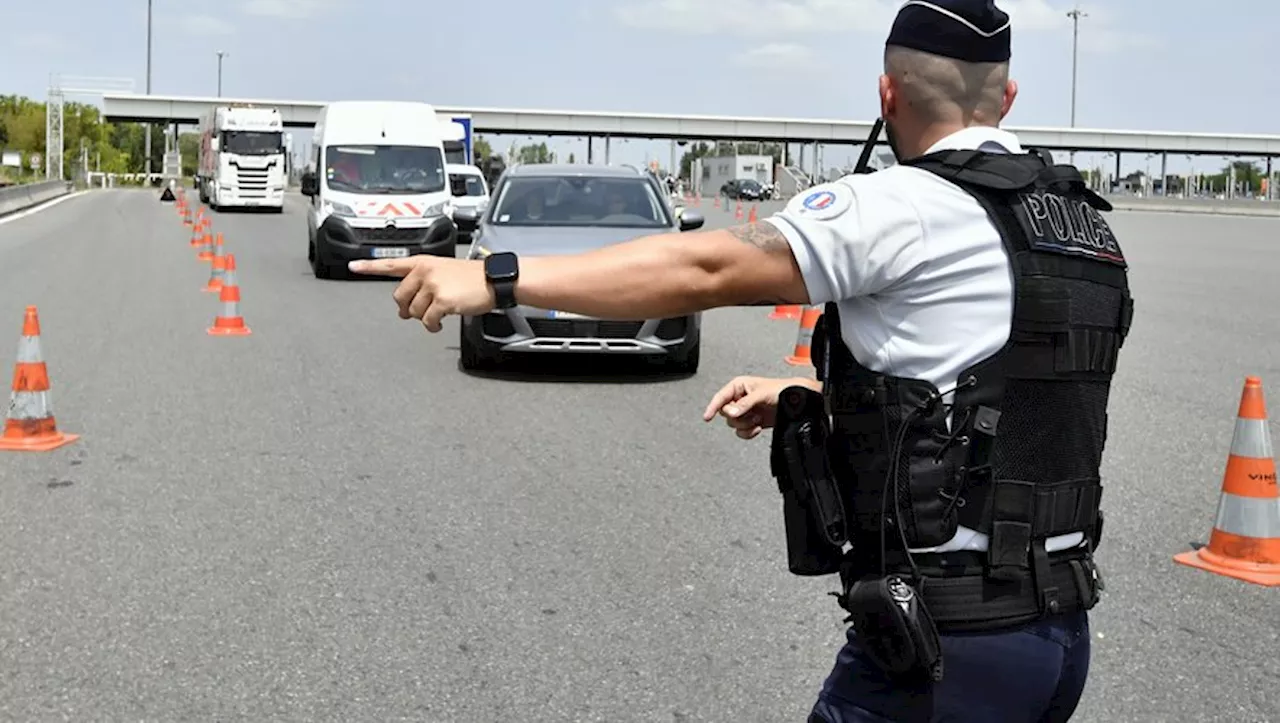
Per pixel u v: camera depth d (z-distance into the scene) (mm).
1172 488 7207
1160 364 11680
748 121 77000
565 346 10547
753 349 12766
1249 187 86062
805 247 2008
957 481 2064
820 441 2215
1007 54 2166
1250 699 4367
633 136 77750
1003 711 2154
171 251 26906
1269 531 5699
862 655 2246
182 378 10641
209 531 6223
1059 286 2068
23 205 48438
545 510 6645
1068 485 2115
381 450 8023
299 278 20500
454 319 14617
